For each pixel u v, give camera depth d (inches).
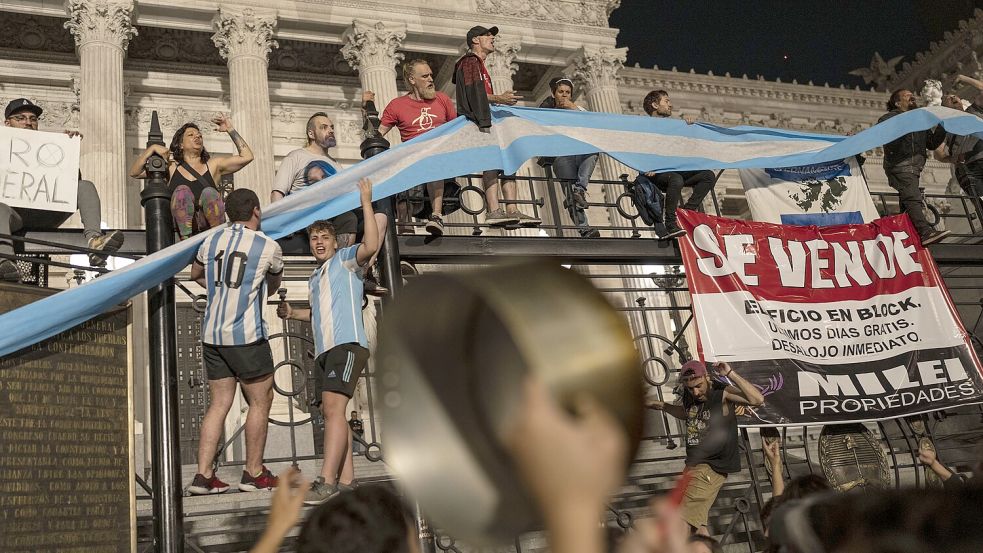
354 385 234.7
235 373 237.0
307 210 263.7
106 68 857.5
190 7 933.2
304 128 1091.9
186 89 1033.5
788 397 306.7
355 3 1016.2
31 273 255.0
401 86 1168.2
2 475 185.5
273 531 59.1
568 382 15.6
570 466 15.3
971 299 473.4
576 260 312.2
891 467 364.2
